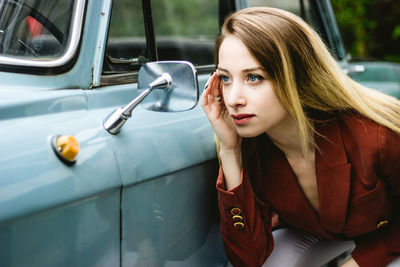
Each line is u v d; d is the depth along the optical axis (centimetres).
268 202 152
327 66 124
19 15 123
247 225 141
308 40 121
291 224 164
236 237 142
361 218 137
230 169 138
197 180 140
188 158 134
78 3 126
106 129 117
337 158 129
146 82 119
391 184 134
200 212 143
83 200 104
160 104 118
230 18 120
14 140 99
